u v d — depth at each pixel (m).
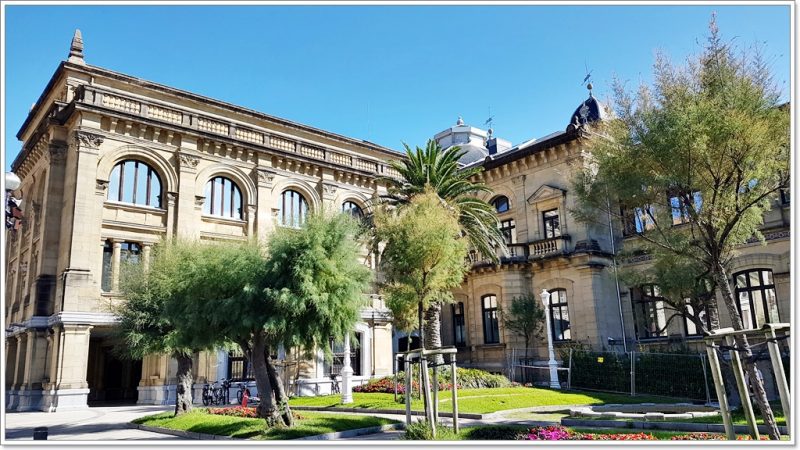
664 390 25.95
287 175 36.38
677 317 30.50
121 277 22.69
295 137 39.09
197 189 32.62
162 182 31.78
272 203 35.25
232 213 34.09
